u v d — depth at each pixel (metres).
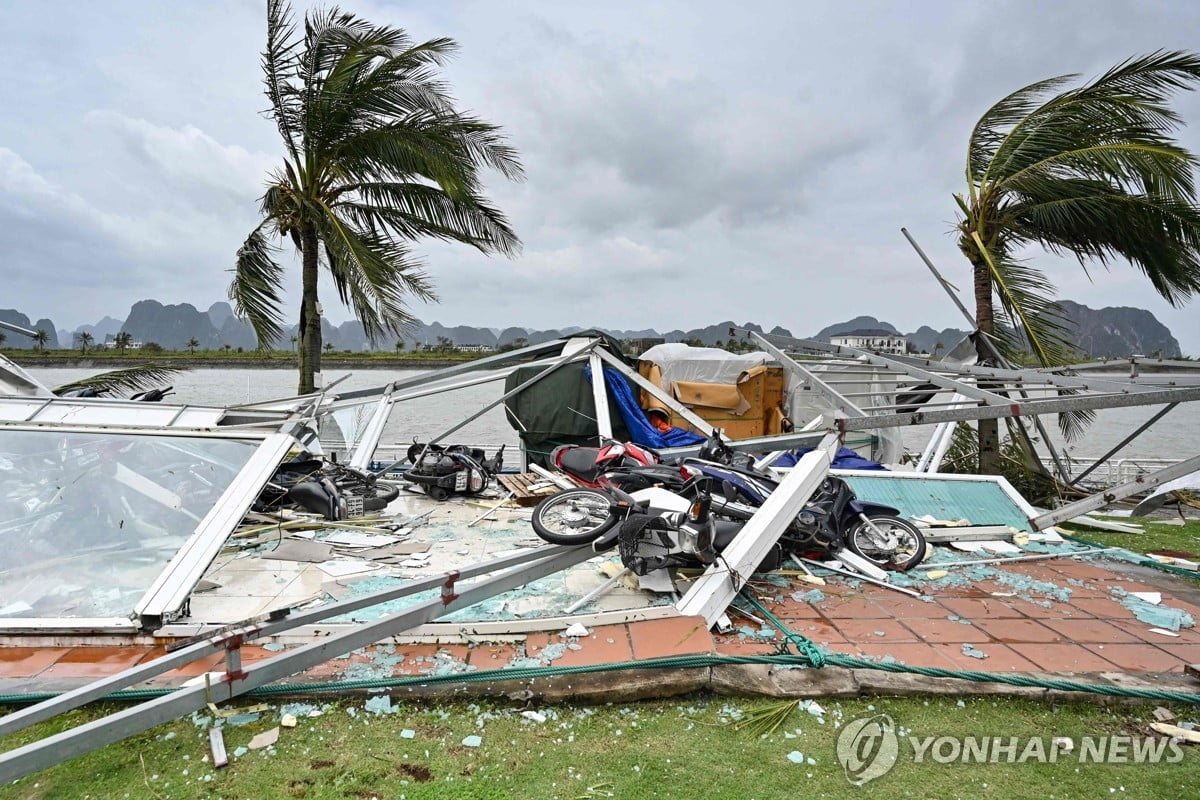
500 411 19.30
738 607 5.20
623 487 5.96
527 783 3.09
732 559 5.08
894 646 4.52
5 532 4.88
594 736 3.48
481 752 3.32
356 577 5.63
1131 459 13.10
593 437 11.04
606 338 11.55
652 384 10.89
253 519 7.27
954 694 3.88
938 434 11.35
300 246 12.25
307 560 6.05
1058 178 10.72
